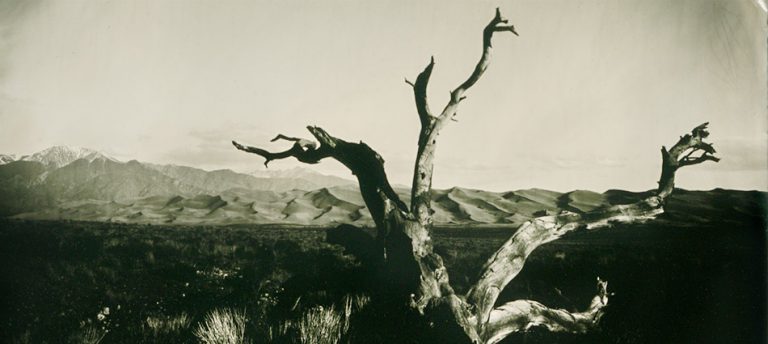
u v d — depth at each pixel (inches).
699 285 280.4
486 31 240.5
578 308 260.5
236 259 407.8
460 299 191.8
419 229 210.4
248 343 183.5
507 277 208.5
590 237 641.0
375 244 228.4
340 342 183.3
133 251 438.3
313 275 273.7
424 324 188.2
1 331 215.0
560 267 342.0
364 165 223.0
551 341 216.1
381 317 198.5
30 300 258.2
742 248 372.5
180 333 206.4
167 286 294.0
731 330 229.3
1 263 313.6
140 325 221.0
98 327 220.8
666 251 406.3
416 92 237.5
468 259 405.4
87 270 325.1
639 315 241.4
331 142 221.8
